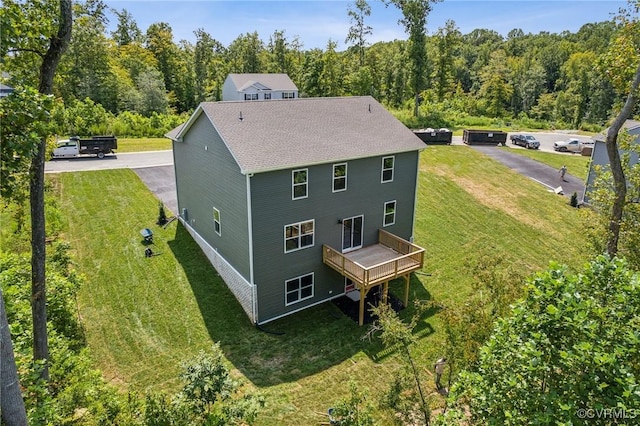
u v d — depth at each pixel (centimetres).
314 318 1675
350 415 839
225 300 1727
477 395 653
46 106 744
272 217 1573
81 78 5103
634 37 1329
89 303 1645
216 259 1878
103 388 955
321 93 5816
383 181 1870
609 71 1398
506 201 2692
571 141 3869
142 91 5591
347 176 1736
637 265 1289
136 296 1705
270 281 1628
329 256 1727
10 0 856
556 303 610
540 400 567
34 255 998
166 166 3206
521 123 5712
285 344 1509
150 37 7306
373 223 1903
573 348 558
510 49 11019
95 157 3397
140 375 1322
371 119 1998
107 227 2222
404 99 6128
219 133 1577
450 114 5469
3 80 959
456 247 2180
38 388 756
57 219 1939
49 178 2781
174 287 1780
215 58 8150
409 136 1961
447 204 2647
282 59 7481
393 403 842
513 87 7669
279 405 1227
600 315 571
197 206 2031
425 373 1284
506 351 635
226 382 717
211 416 697
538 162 3459
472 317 909
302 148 1638
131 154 3566
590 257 1416
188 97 7250
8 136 701
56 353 1074
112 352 1413
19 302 1093
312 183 1642
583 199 2634
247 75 6175
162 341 1482
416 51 4762
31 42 917
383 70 6388
